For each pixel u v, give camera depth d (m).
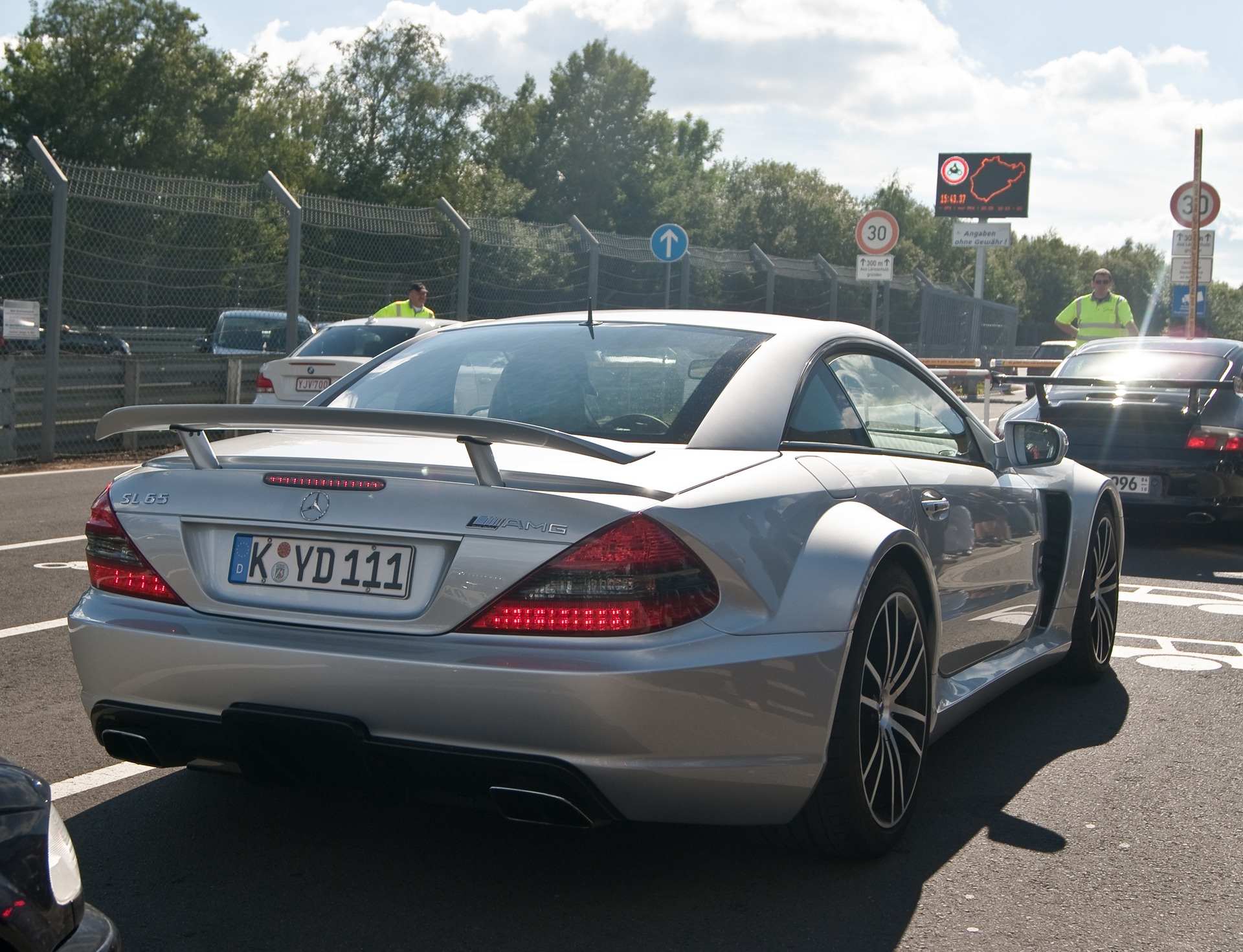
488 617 2.75
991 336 34.31
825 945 2.83
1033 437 4.77
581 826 2.80
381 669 2.77
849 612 3.04
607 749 2.70
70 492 10.93
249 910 2.97
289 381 12.58
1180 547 9.33
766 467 3.16
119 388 14.03
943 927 2.93
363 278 17.11
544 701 2.68
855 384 3.81
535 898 3.06
